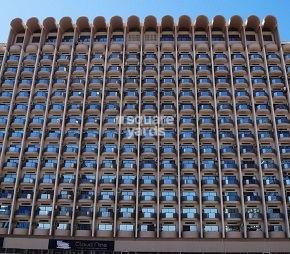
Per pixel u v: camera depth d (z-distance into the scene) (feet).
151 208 166.09
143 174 172.96
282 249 154.10
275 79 191.31
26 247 158.40
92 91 192.75
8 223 163.84
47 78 198.18
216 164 171.32
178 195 164.66
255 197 162.81
